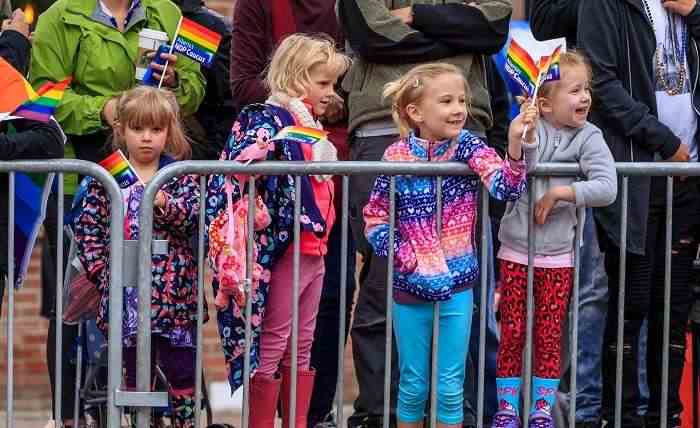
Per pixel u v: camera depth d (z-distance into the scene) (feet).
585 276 55.11
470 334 49.34
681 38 51.49
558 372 46.91
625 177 46.21
